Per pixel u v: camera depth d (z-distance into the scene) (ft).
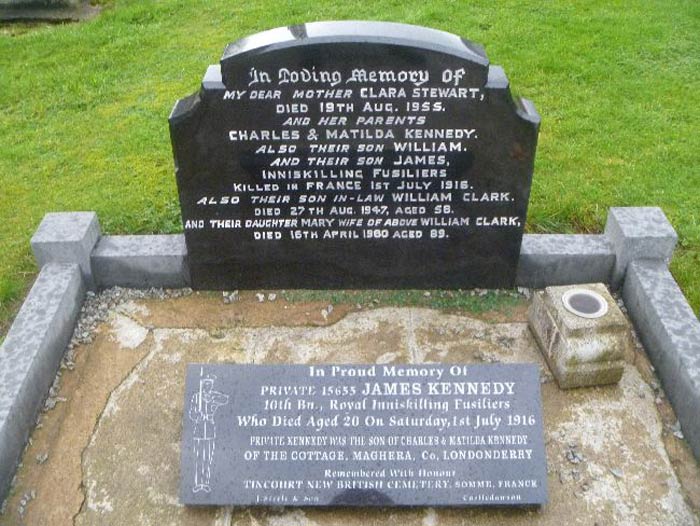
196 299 6.16
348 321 5.91
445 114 5.43
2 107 8.91
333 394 4.66
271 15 10.77
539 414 4.63
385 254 6.07
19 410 4.87
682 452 4.93
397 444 4.59
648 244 5.90
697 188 7.36
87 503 4.67
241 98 5.36
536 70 9.30
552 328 5.31
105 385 5.41
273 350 5.66
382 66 5.22
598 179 7.45
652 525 4.52
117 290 6.22
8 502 4.66
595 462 4.86
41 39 10.50
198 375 4.67
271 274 6.17
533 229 6.82
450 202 5.82
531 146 5.55
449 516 4.59
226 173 5.67
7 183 7.57
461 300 6.14
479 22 10.43
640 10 10.83
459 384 4.67
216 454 4.58
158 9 11.14
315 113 5.42
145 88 9.19
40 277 5.80
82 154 7.99
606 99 8.77
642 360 5.58
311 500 4.54
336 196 5.79
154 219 6.97
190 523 4.57
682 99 8.80
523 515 4.58
